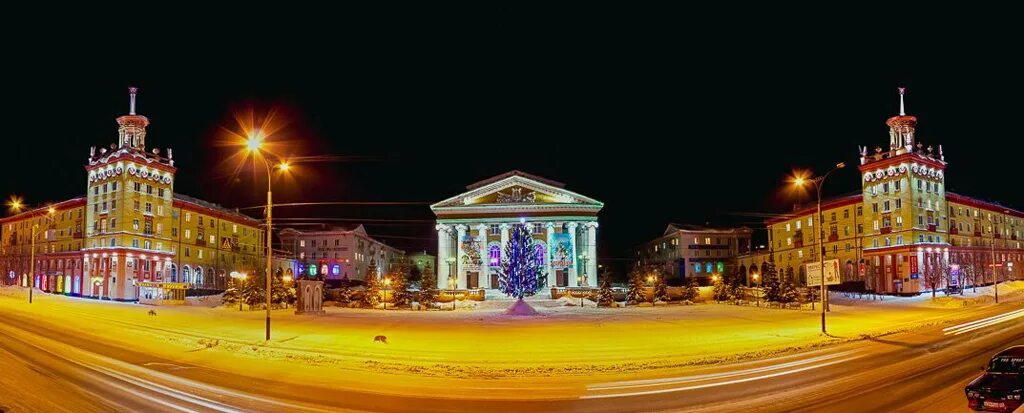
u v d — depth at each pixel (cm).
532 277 5878
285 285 7481
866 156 8706
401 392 1939
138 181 7981
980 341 3105
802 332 3741
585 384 2083
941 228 8181
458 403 1772
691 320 4703
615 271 16875
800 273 10038
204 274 9319
